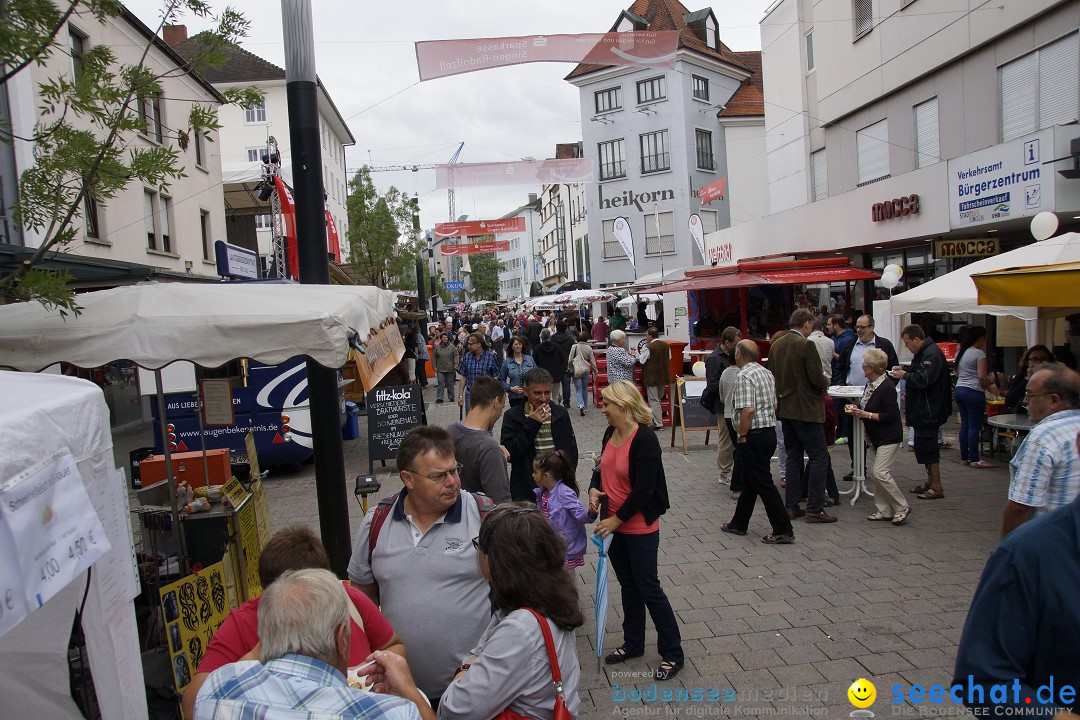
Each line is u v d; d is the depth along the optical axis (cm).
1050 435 352
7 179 1050
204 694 194
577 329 2164
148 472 606
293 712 187
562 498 471
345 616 214
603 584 454
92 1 470
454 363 1852
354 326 441
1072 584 188
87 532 203
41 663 243
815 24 1852
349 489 1002
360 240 3416
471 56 779
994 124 1295
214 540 500
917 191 1338
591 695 426
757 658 457
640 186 3731
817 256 1678
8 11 435
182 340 407
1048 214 852
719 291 1767
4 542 167
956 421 1227
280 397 1088
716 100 3722
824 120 1838
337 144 4759
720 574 602
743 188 3384
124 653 248
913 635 475
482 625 300
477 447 416
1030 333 972
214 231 2234
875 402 704
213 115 521
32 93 1138
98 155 474
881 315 1268
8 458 174
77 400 218
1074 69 1125
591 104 3841
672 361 1430
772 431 658
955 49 1361
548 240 7019
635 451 440
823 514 727
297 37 541
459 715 225
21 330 408
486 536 246
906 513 700
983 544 636
